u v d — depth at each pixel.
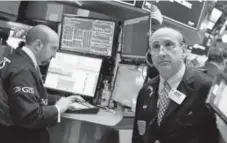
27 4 2.08
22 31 1.95
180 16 1.96
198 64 1.96
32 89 1.19
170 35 1.11
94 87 1.80
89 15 2.12
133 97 1.66
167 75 1.13
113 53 1.88
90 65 1.84
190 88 1.08
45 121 1.23
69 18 1.93
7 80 1.19
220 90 0.86
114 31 1.84
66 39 1.95
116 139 1.45
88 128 1.43
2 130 1.21
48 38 1.33
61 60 1.88
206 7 2.12
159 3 1.82
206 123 1.05
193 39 2.35
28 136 1.27
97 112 1.58
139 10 1.79
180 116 1.06
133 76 1.72
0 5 1.90
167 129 1.08
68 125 1.45
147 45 1.48
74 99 1.62
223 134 0.96
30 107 1.16
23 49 1.32
